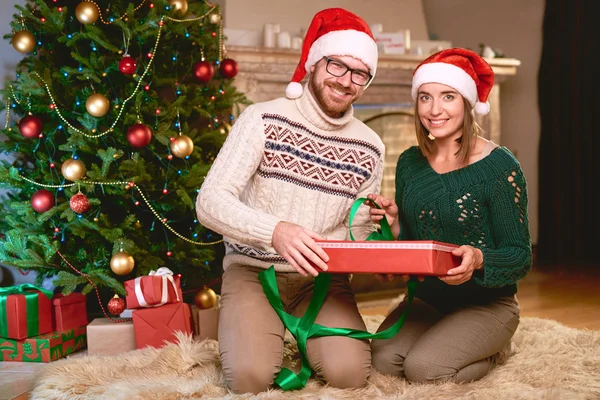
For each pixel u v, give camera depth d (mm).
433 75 1706
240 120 1753
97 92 2531
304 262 1488
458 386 1621
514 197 1682
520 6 4980
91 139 2430
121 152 2373
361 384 1655
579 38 4680
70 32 2605
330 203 1780
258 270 1795
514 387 1603
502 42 5098
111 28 2623
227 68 2797
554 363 1848
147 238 2578
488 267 1585
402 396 1533
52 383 1726
